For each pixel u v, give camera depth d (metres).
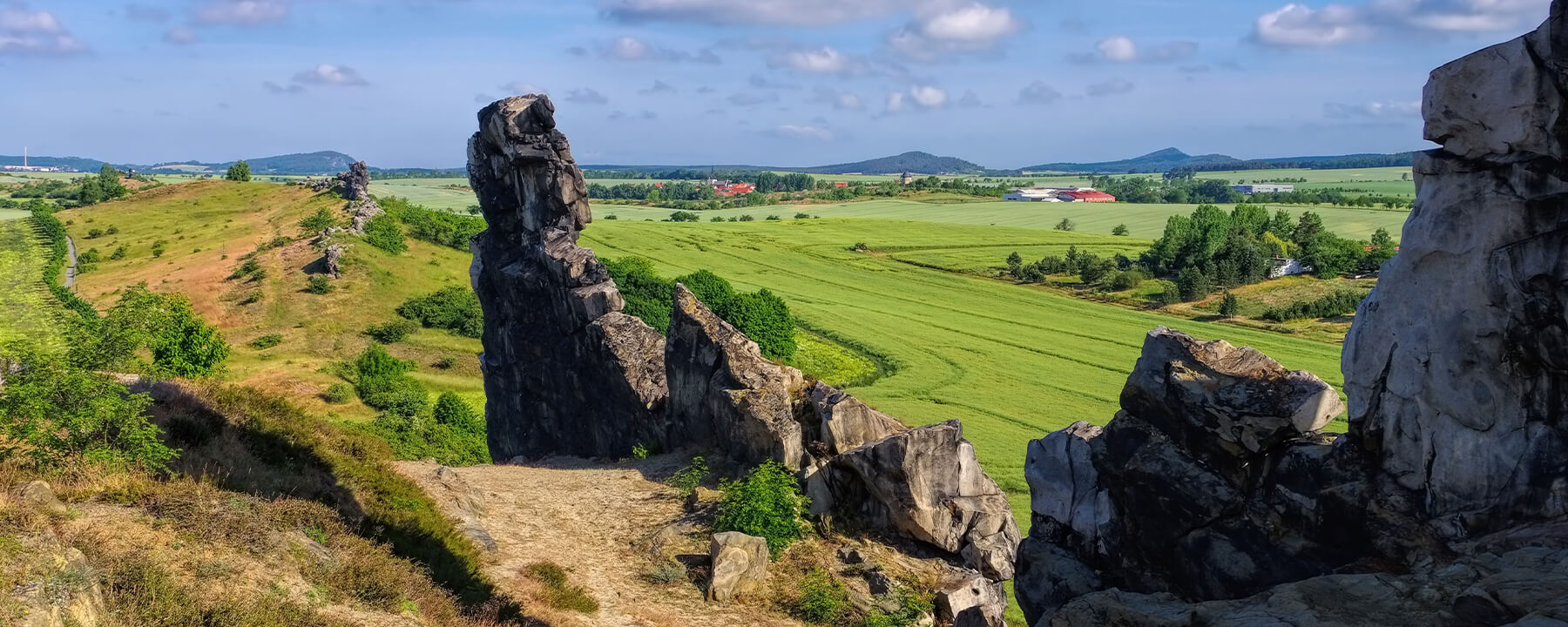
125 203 169.12
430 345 89.88
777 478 25.02
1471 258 14.23
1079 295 122.19
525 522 25.45
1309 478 15.98
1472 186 14.29
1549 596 11.87
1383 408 15.43
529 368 44.38
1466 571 13.19
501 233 47.62
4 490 15.79
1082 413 70.00
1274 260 121.19
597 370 38.53
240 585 15.43
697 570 22.73
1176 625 14.79
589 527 25.61
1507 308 13.85
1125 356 89.19
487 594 19.27
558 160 42.84
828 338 96.94
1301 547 15.77
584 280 39.38
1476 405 14.26
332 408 69.19
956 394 74.88
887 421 27.02
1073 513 19.62
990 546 24.05
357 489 22.27
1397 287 15.26
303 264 106.25
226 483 19.52
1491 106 13.86
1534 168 13.55
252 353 81.88
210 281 103.00
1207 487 17.06
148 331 20.98
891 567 23.52
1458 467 14.47
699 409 31.89
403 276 106.44
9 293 20.11
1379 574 14.03
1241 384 17.06
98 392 18.66
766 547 22.77
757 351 31.30
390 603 16.81
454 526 22.81
